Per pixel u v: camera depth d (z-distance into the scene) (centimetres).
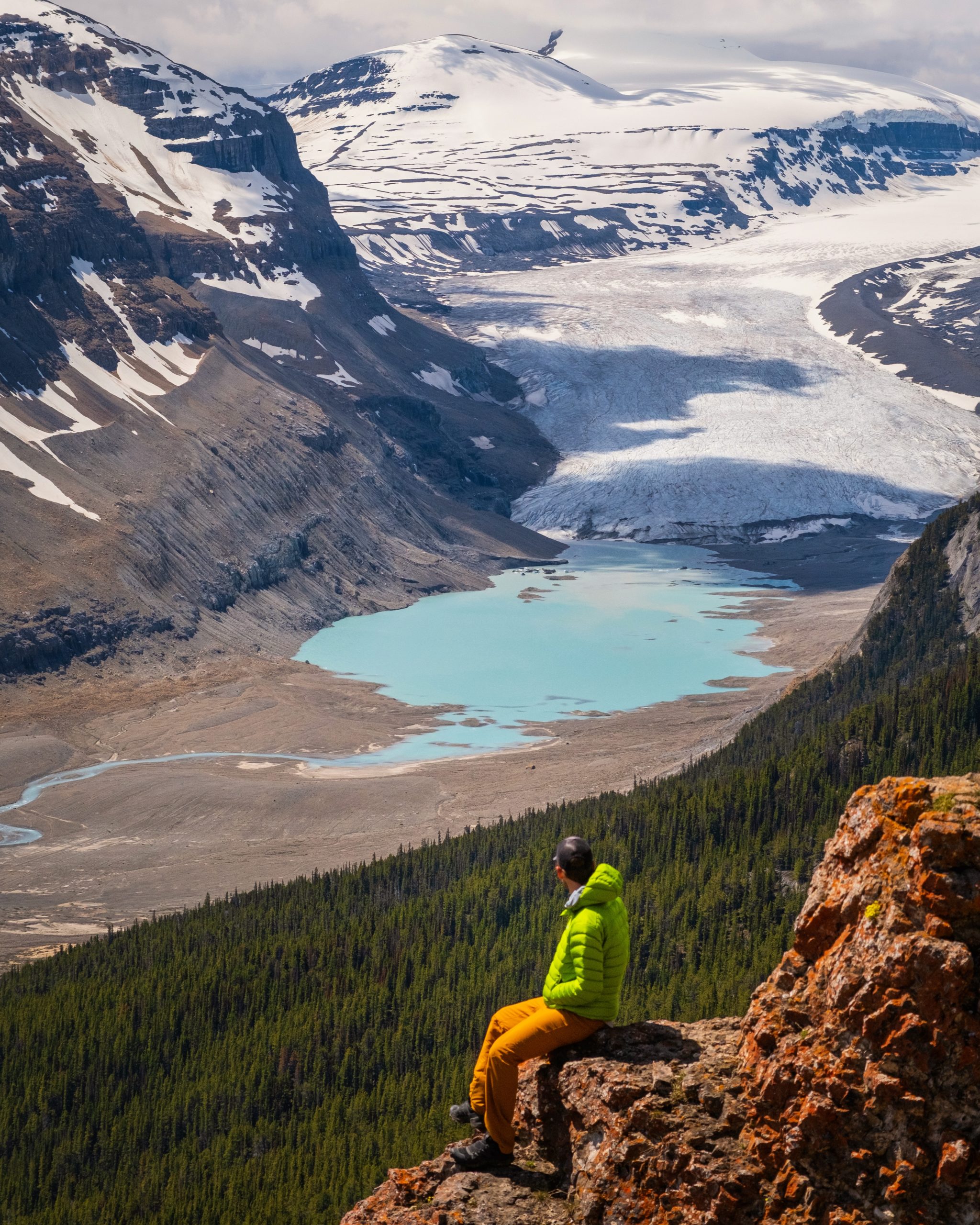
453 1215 1233
